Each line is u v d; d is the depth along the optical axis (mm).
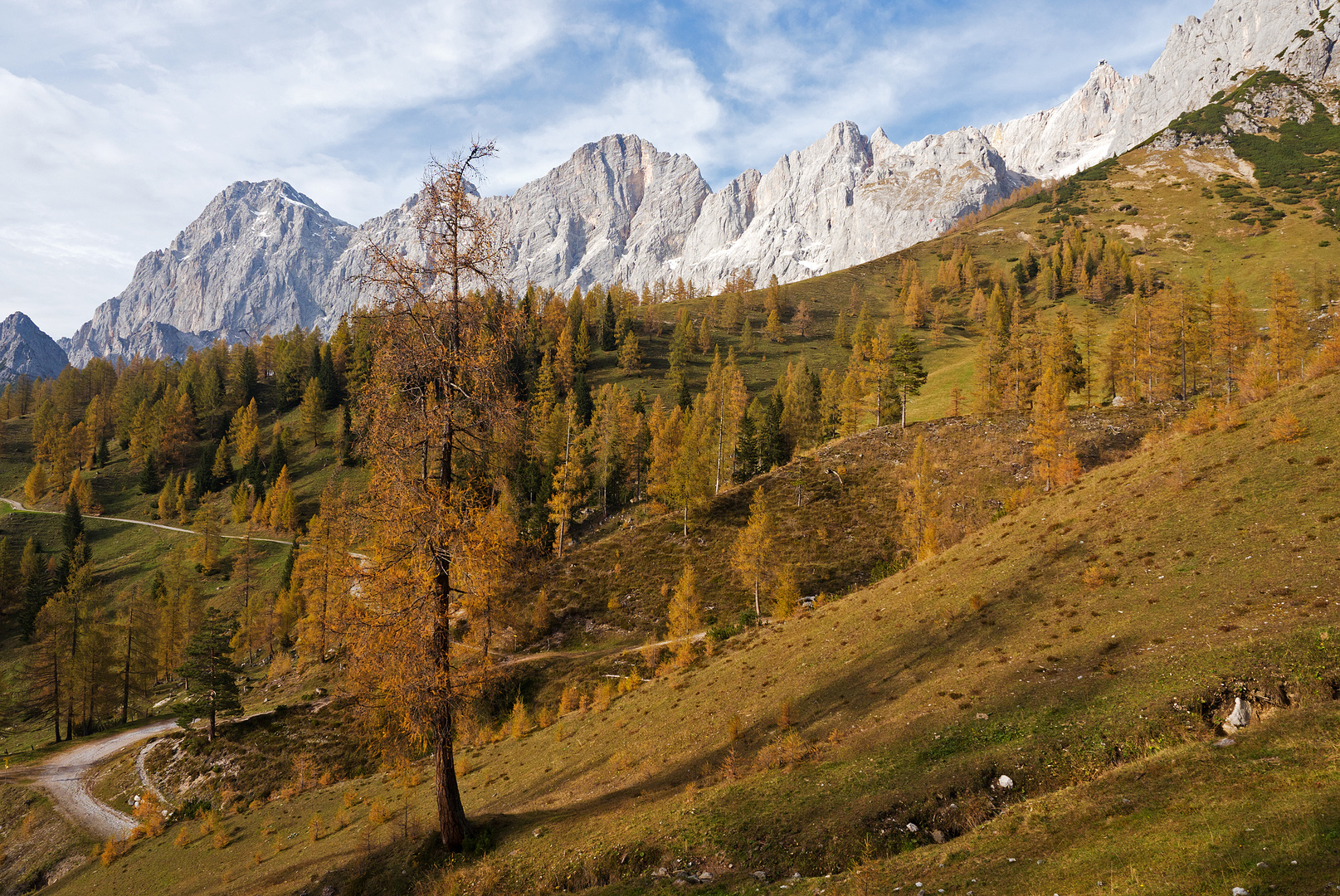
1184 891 8125
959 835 13461
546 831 17719
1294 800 9359
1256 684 13992
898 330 172750
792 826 14766
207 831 35375
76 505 112750
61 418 152625
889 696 20938
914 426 85750
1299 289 127250
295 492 119062
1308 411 25391
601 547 72250
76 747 59406
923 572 33281
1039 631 21172
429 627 16266
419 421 16484
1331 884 7168
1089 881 9203
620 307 182875
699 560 66188
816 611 38156
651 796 19328
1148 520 24891
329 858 23672
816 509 70500
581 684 49000
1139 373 83750
